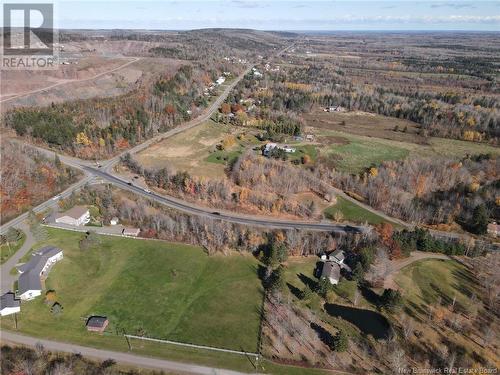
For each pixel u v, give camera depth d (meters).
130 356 79.81
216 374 76.62
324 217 136.50
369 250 108.81
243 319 91.00
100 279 102.38
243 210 138.62
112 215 130.62
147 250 115.31
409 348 83.88
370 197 148.12
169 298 96.81
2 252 110.56
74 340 83.06
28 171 146.50
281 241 116.94
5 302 89.50
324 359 81.06
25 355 78.12
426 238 116.50
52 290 96.69
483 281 104.69
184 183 149.12
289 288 101.31
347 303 96.94
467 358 81.38
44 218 128.50
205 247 117.81
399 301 92.38
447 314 93.00
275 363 79.56
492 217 137.75
